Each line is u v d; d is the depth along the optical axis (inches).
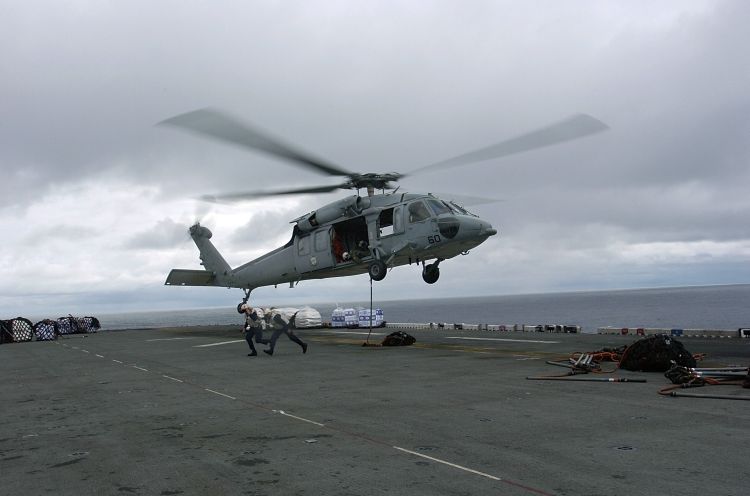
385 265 858.1
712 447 234.7
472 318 4793.3
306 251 989.8
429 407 337.4
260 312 1290.6
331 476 209.6
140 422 320.2
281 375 503.8
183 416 333.1
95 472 225.9
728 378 391.2
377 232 866.1
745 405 317.4
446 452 237.8
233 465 227.9
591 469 209.5
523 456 228.7
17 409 379.9
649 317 3725.4
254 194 797.2
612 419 291.6
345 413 325.4
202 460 237.0
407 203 847.1
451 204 840.3
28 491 204.7
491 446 245.3
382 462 225.6
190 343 964.6
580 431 268.2
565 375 449.4
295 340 711.7
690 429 265.9
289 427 294.0
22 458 251.6
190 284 1243.2
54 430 308.7
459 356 626.8
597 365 477.1
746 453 226.2
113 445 269.3
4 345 1148.5
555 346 710.5
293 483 203.0
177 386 457.1
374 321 1378.0
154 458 243.0
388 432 276.2
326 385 436.5
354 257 916.6
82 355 802.8
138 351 828.0
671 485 189.9
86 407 376.8
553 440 253.0
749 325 2593.5
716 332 804.6
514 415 308.3
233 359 660.7
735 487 187.2
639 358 464.1
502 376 458.0
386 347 778.2
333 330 1288.1
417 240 824.3
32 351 933.8
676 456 223.5
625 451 232.1
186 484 206.5
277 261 1058.1
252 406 357.1
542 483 195.0
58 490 204.8
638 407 319.9
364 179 849.5
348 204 880.9
